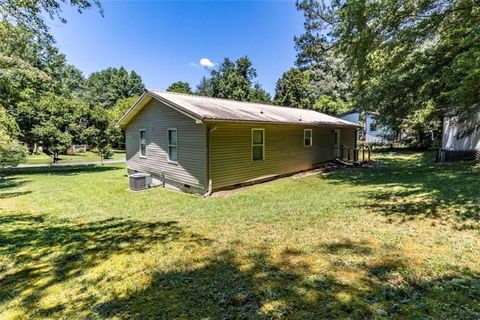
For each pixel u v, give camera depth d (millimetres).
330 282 2865
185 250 3984
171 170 9953
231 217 5711
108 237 4742
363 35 8328
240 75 42969
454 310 2307
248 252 3773
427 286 2701
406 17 7941
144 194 9016
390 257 3389
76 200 8133
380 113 11891
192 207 6992
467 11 7426
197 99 10750
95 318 2463
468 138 13859
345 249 3691
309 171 12969
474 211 5020
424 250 3551
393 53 9141
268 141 10555
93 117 16938
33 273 3449
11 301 2805
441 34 8391
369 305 2428
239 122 8453
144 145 11578
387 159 16562
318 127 13312
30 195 8797
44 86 14844
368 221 4891
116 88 51812
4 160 10328
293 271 3154
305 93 37094
